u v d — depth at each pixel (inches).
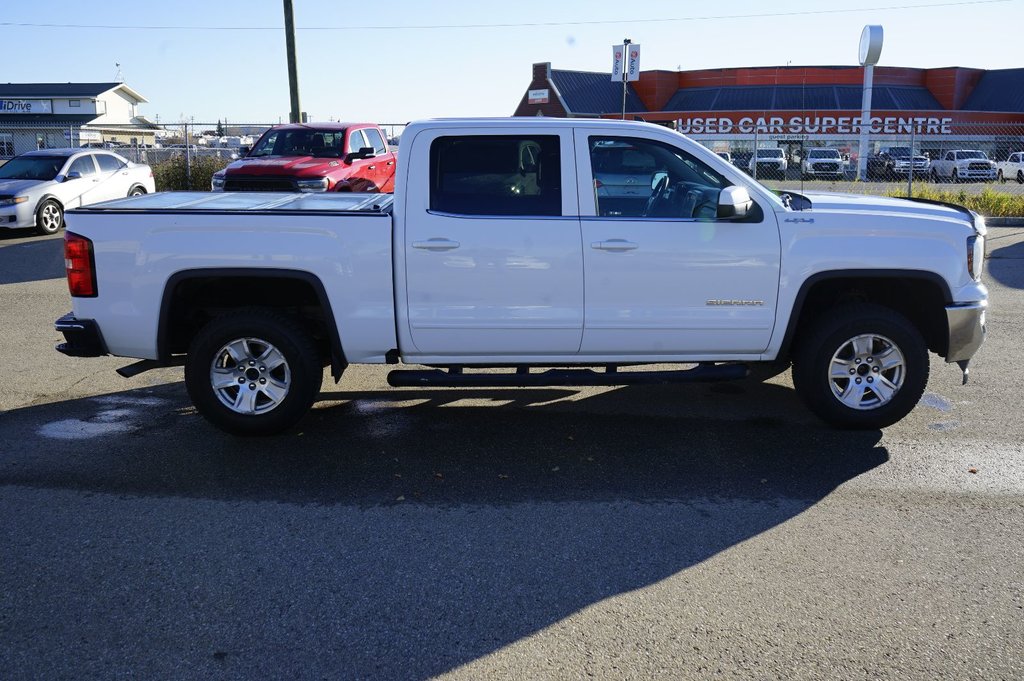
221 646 132.2
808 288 212.4
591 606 142.6
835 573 153.0
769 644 131.6
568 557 159.2
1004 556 159.0
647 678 123.7
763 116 2175.2
